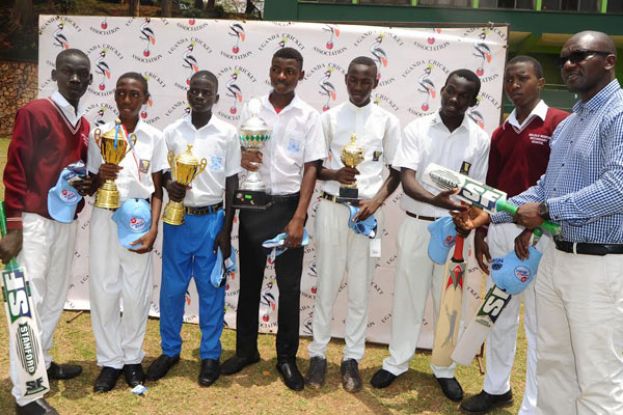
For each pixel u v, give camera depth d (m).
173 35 4.01
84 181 2.83
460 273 3.01
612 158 2.04
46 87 4.13
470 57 3.80
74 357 3.45
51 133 2.74
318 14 18.77
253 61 3.97
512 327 3.01
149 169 3.01
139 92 2.95
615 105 2.10
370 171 3.18
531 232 2.69
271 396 3.10
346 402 3.09
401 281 3.23
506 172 3.07
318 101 3.95
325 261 3.21
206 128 3.15
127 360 3.15
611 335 2.16
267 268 4.15
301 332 4.18
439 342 3.07
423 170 3.13
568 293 2.24
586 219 2.11
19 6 16.59
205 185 3.13
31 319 2.55
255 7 27.33
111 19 4.04
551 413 2.54
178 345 3.36
